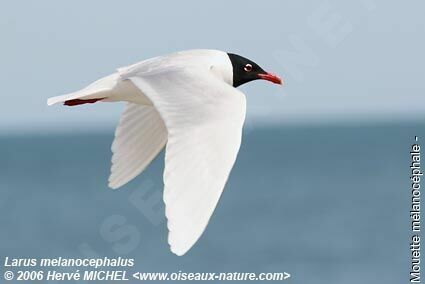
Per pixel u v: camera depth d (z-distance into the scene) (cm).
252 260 2880
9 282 2388
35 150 11469
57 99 805
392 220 3459
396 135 10462
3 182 6181
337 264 2794
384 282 2581
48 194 5103
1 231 3650
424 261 2283
